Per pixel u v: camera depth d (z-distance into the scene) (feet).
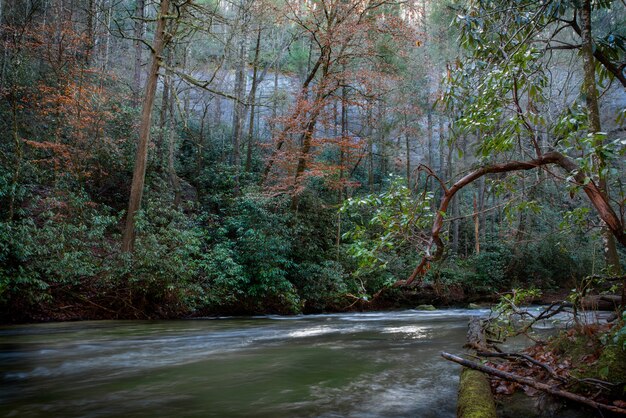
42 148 48.42
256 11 63.98
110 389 13.93
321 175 54.19
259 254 47.88
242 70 68.80
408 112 79.15
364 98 62.54
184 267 41.60
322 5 58.90
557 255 66.23
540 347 16.10
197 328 33.37
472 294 68.59
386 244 13.16
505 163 12.72
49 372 16.81
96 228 42.29
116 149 52.90
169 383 14.71
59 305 36.35
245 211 50.88
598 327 14.55
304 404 12.02
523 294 17.33
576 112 12.02
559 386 11.73
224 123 89.25
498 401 11.90
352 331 31.42
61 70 50.16
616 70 18.53
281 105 83.41
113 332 30.07
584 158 10.73
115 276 38.11
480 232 86.63
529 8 18.49
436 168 96.73
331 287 54.54
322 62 58.90
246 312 47.83
